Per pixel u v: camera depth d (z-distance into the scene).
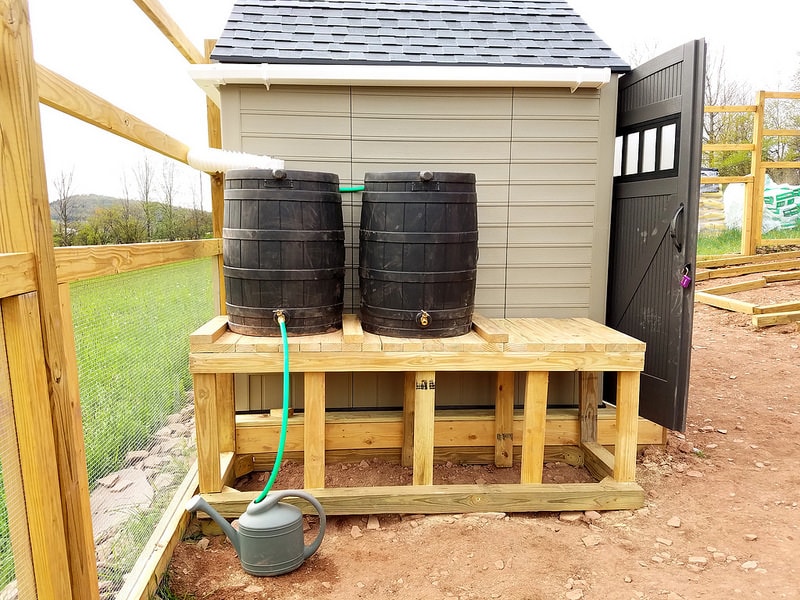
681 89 2.88
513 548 2.36
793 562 2.23
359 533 2.49
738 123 15.65
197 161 2.82
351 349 2.52
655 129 3.11
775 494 2.82
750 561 2.23
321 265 2.63
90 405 1.86
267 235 2.53
